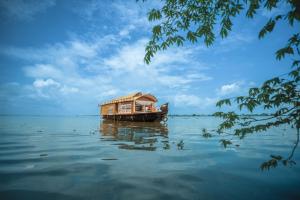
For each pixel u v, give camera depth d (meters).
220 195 3.98
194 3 3.42
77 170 5.59
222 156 7.43
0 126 24.48
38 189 4.24
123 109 32.69
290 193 4.05
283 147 9.41
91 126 25.08
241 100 3.01
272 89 2.80
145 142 10.98
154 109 31.34
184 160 6.78
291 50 2.54
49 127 23.25
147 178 4.94
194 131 17.70
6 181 4.69
